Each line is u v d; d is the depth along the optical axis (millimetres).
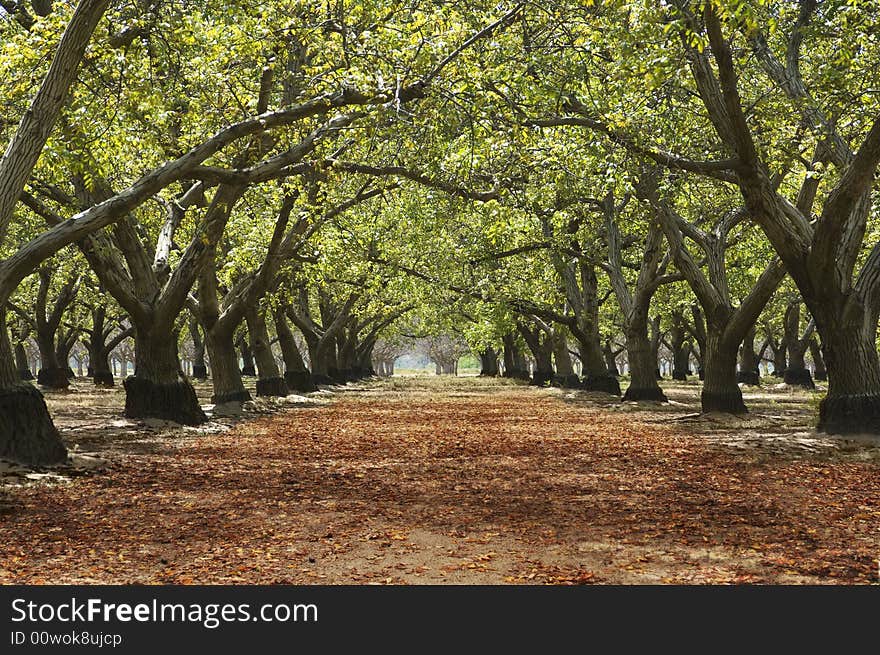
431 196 18391
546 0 15031
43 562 7926
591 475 13578
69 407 29094
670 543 8500
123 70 14133
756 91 19234
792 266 17250
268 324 56219
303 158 17484
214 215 20594
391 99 14695
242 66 17641
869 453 15055
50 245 13438
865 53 16672
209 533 9172
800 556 7922
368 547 8484
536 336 53188
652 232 31094
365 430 22609
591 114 16688
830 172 17531
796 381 45594
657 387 32344
